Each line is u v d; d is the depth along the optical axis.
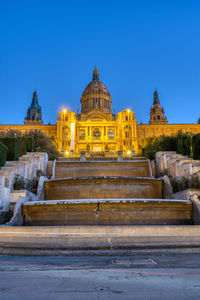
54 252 6.40
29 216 10.36
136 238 6.94
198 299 2.95
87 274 4.22
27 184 14.08
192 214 10.47
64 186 14.48
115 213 9.97
